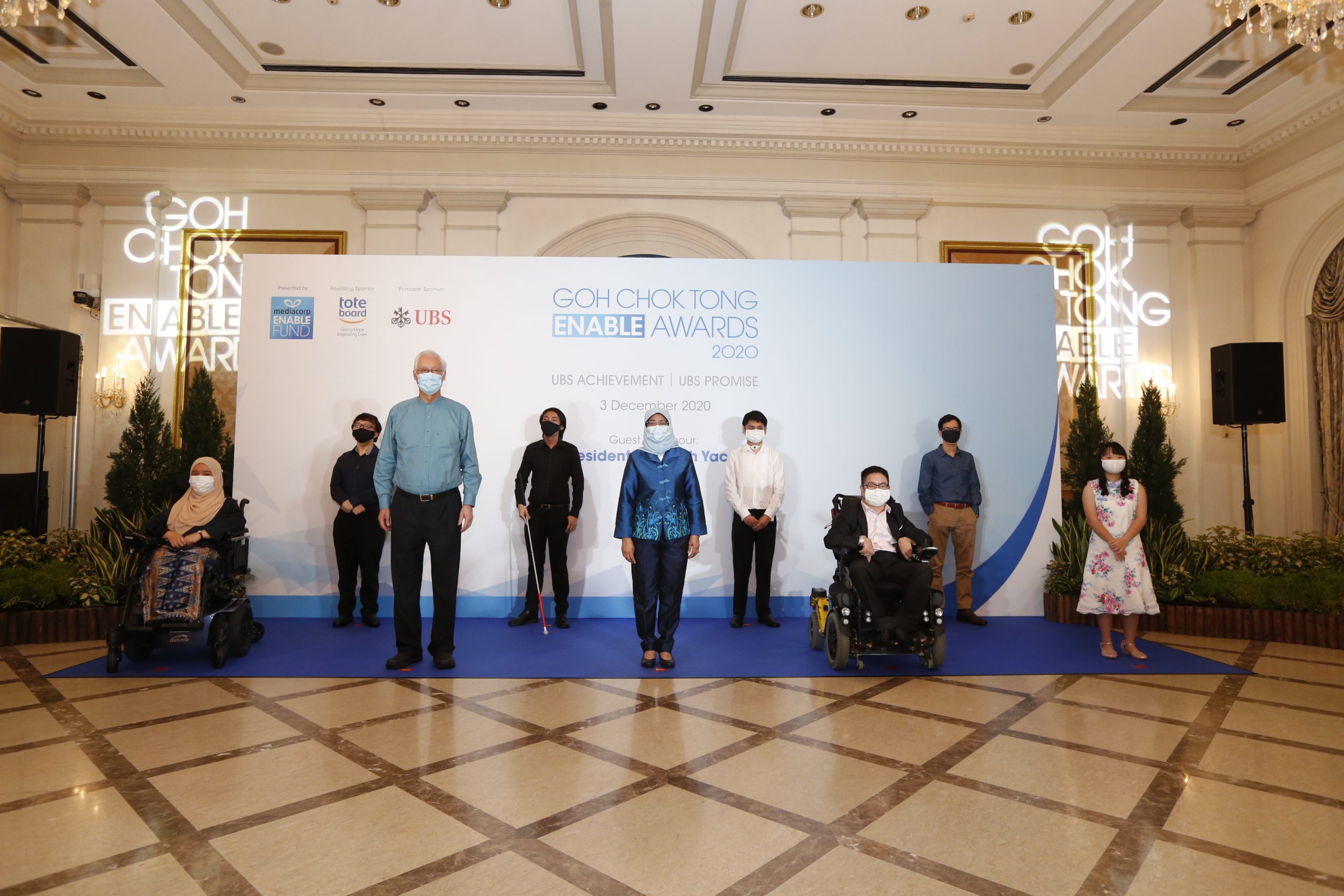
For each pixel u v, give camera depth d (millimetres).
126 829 2336
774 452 5711
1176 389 8344
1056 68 7238
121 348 7828
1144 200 8375
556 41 6883
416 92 7539
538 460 5660
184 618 4258
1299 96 7465
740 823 2383
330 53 7035
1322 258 7570
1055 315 6379
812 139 8141
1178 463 7645
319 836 2291
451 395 6070
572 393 6125
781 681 4141
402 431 4371
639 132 8016
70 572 5375
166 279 7941
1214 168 8344
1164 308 8383
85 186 7848
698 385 6168
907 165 8312
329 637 5273
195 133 7852
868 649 4250
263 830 2330
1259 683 4109
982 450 6254
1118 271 8398
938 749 3072
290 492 6000
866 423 6219
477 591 6039
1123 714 3549
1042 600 6195
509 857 2162
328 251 8055
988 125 8148
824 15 6469
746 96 7637
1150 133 8242
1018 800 2566
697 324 6191
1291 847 2236
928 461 5922
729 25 6594
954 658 4695
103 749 3041
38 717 3465
